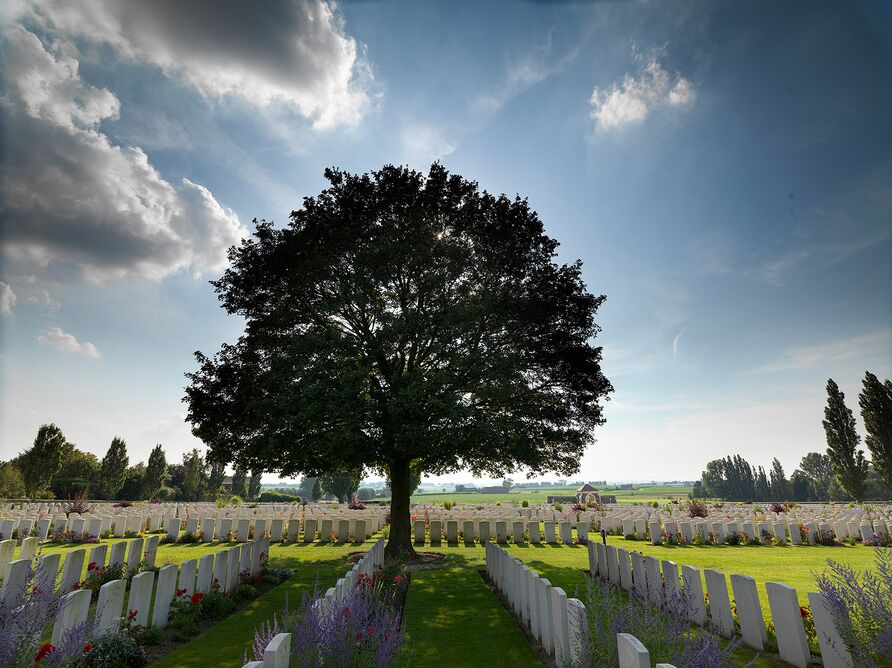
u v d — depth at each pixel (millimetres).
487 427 13531
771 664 6215
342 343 14352
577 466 18469
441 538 21656
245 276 16734
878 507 36750
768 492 87062
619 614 5352
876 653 4852
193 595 8398
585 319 17031
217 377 16219
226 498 70125
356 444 13906
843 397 53344
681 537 21203
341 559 16266
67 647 5008
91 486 57344
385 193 16938
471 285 17078
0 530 19547
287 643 4176
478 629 8195
